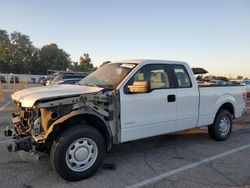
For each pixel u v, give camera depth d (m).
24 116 4.70
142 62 5.38
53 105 4.17
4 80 48.38
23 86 28.41
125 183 4.30
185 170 4.89
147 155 5.73
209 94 6.54
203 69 7.96
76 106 4.34
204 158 5.59
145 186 4.21
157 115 5.39
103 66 5.97
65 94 4.34
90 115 4.48
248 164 5.25
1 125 8.60
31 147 4.23
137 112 5.05
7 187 4.09
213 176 4.63
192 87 6.13
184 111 5.93
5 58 100.56
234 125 9.42
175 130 5.80
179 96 5.80
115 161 5.32
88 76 5.85
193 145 6.57
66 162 4.22
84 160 4.41
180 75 6.01
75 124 4.45
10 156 5.44
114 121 4.77
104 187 4.15
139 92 4.96
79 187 4.12
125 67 5.35
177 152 5.98
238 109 7.50
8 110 12.54
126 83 4.96
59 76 20.83
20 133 4.60
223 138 7.03
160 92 5.44
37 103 4.15
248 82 24.06
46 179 4.39
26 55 106.06
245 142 6.96
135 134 5.05
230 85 7.29
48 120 4.32
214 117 6.77
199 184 4.30
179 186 4.22
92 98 4.46
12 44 103.31
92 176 4.54
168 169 4.93
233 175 4.68
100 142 4.54
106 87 4.92
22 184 4.20
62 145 4.17
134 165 5.11
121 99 4.83
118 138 4.82
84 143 4.39
